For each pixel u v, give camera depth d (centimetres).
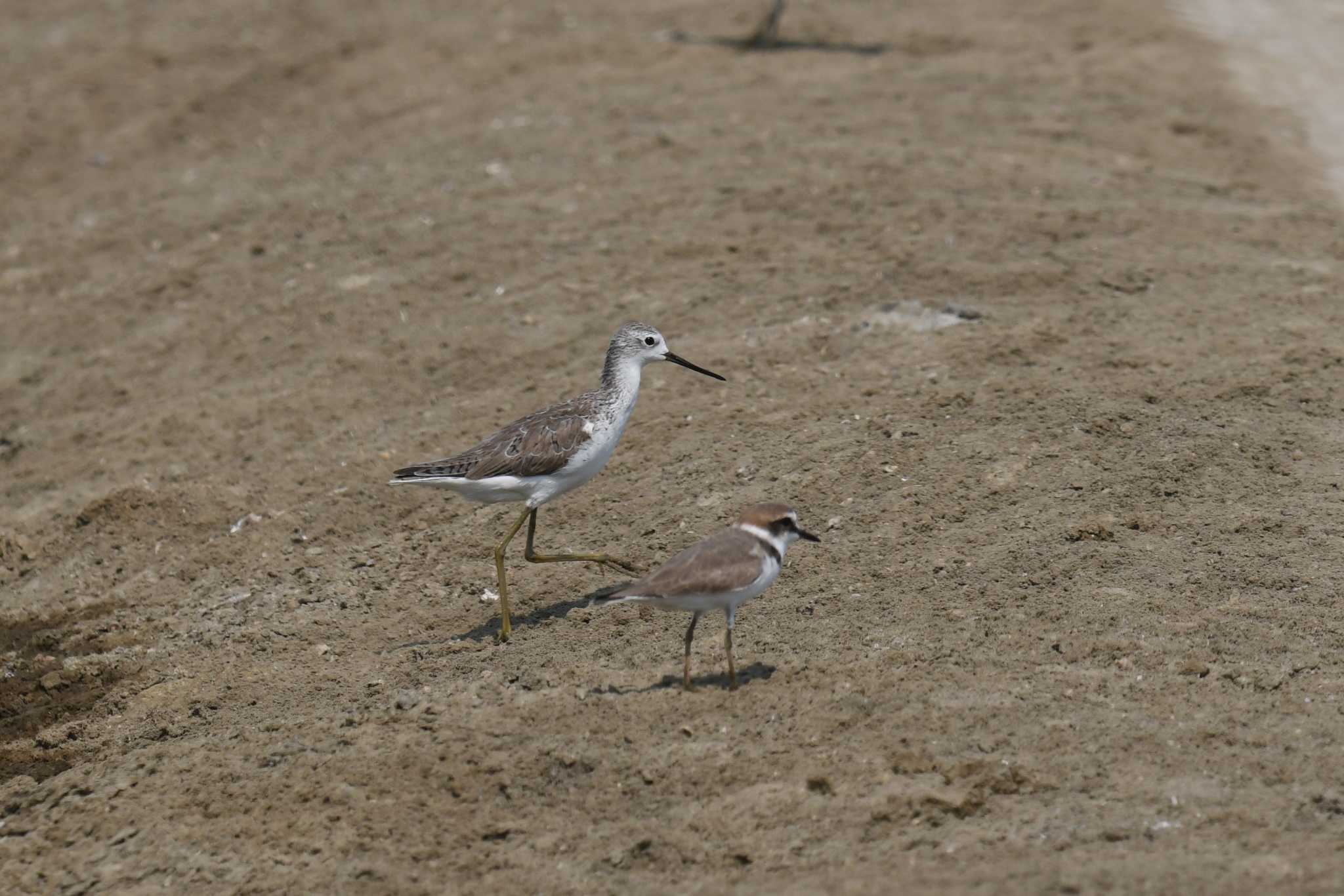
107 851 1052
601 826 977
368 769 1064
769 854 922
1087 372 1560
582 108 2600
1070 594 1188
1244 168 2234
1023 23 3056
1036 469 1392
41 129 2873
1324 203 2083
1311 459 1370
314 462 1645
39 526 1617
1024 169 2164
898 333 1706
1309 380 1508
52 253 2345
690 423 1584
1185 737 984
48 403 1911
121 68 3111
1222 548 1235
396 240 2155
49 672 1363
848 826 934
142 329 2047
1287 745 968
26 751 1237
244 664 1304
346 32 3231
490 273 2017
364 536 1509
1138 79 2650
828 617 1201
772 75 2688
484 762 1047
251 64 3089
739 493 1428
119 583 1504
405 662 1239
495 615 1314
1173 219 1978
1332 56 2919
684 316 1823
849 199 2073
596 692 1115
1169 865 852
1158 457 1389
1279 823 889
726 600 1041
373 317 1948
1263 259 1842
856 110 2462
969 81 2620
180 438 1734
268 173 2527
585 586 1333
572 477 1260
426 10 3359
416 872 967
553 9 3275
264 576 1463
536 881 940
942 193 2067
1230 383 1509
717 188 2161
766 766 1000
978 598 1198
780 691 1084
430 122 2658
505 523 1470
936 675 1084
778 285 1862
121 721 1252
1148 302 1725
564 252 2039
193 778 1104
